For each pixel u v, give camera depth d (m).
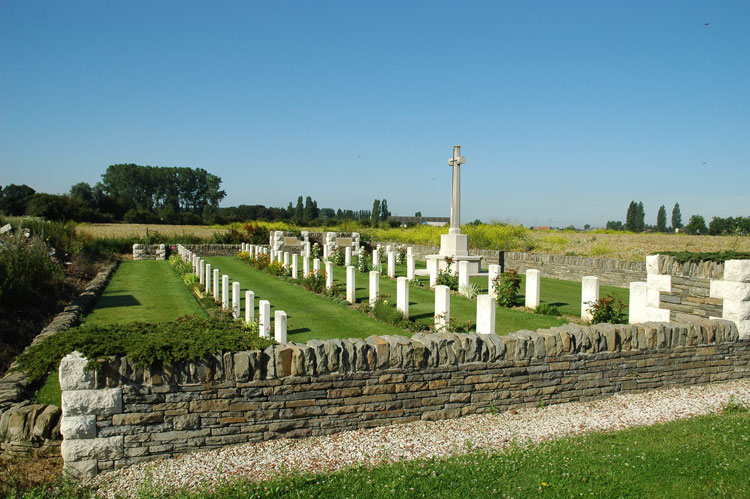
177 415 4.86
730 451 4.83
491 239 29.67
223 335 5.44
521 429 5.57
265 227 43.12
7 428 4.90
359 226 49.16
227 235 36.03
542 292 15.98
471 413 6.02
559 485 4.18
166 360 4.75
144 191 93.19
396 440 5.24
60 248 22.16
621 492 4.08
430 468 4.50
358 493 4.07
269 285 17.84
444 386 5.87
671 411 6.22
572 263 19.41
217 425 4.99
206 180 98.81
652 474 4.37
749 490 4.11
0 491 4.25
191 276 19.02
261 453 4.92
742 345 7.73
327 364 5.33
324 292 15.58
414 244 34.75
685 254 8.73
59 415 5.05
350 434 5.40
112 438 4.69
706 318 8.12
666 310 8.86
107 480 4.53
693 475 4.35
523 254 21.81
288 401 5.21
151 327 5.80
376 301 12.49
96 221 59.00
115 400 4.68
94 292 15.20
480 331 9.06
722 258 8.06
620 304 10.79
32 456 4.88
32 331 9.84
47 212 45.44
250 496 4.01
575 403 6.54
